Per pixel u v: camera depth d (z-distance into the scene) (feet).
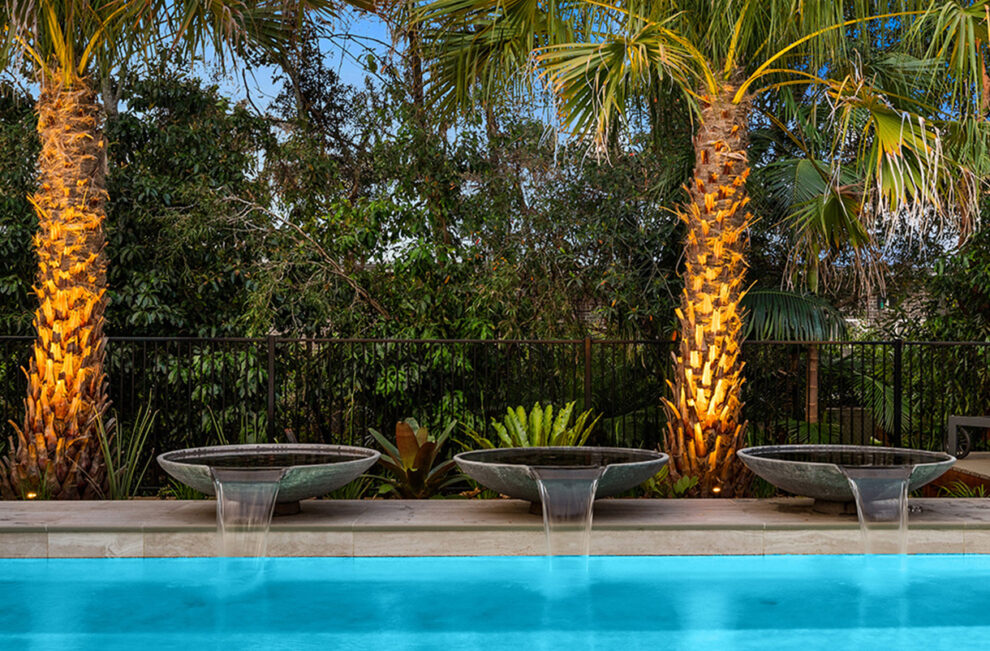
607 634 11.46
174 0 19.11
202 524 15.10
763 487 20.77
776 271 30.96
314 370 28.35
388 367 27.58
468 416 26.05
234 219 28.50
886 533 15.19
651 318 29.73
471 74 21.86
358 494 20.76
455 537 15.15
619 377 28.78
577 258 30.27
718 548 15.25
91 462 18.89
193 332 28.58
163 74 28.50
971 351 29.19
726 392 18.63
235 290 29.66
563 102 17.53
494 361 28.35
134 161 29.04
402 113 31.17
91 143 19.02
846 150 27.53
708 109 18.60
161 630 11.60
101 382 19.42
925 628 11.76
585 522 14.98
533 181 30.99
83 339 18.80
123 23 19.30
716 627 11.77
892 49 22.56
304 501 17.69
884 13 19.11
